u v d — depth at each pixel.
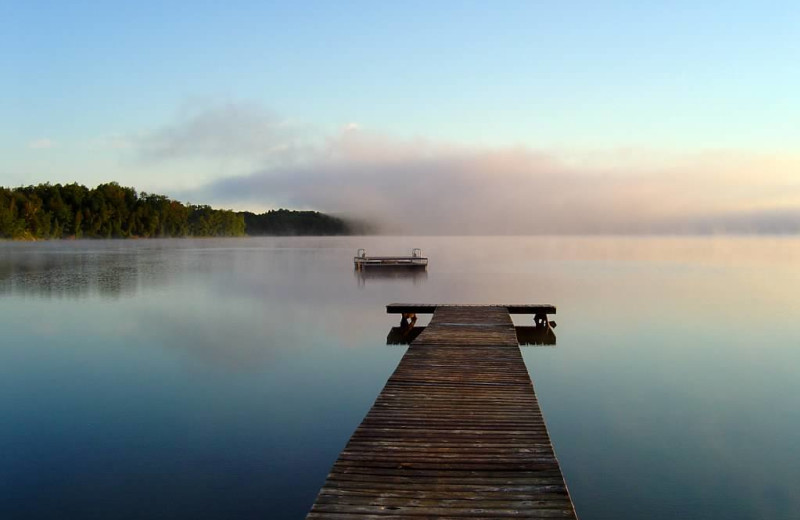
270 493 5.74
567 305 20.00
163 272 34.00
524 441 5.26
